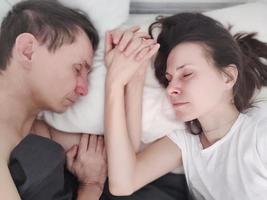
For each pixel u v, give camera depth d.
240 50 1.16
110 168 1.11
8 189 0.95
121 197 1.19
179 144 1.19
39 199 1.04
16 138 1.09
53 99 1.11
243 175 1.10
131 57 1.10
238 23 1.25
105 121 1.12
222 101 1.13
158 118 1.21
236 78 1.13
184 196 1.25
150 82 1.22
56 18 1.08
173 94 1.09
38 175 1.02
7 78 1.08
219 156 1.14
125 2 1.21
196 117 1.11
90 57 1.12
